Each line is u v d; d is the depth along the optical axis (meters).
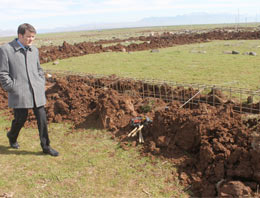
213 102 5.93
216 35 32.53
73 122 6.49
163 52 18.75
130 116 5.98
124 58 16.47
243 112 5.48
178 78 9.77
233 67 11.41
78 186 3.88
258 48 18.06
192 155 4.41
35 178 4.13
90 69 12.97
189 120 4.50
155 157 4.54
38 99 4.55
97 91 7.52
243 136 3.96
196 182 3.73
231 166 3.70
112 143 5.24
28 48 4.46
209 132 4.36
